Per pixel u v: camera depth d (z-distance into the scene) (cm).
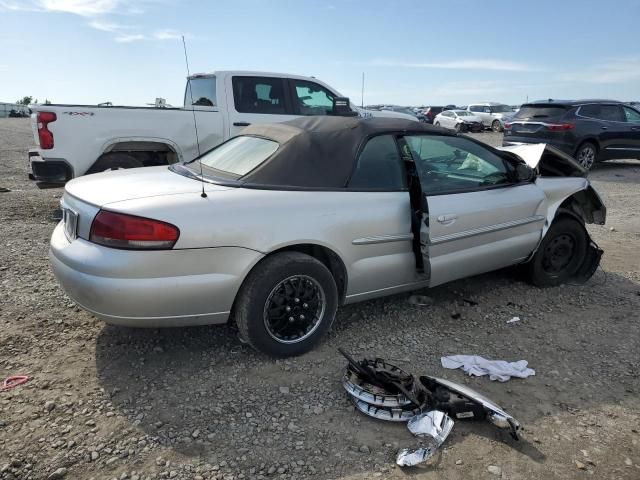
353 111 855
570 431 282
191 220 296
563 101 1279
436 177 403
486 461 255
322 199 344
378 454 257
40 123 647
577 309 448
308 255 336
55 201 823
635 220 808
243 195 322
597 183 1173
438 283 402
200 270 301
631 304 462
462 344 377
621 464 258
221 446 259
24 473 237
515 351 370
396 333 389
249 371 328
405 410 282
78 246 304
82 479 234
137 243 287
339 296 371
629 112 1321
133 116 698
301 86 826
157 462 246
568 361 358
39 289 438
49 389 300
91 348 348
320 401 299
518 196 443
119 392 300
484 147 443
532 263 482
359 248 360
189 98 861
